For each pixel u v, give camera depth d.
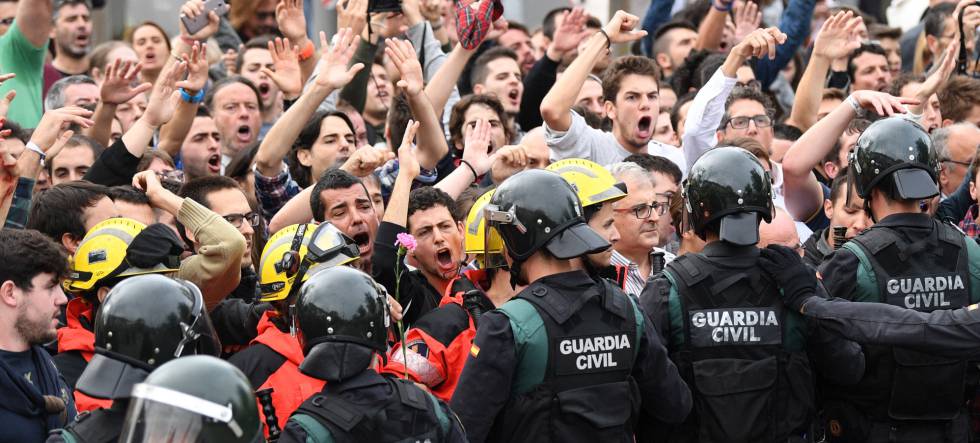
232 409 6.77
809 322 10.85
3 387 9.78
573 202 10.01
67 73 21.19
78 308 11.12
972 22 19.92
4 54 17.47
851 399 11.64
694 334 10.69
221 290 11.76
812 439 11.87
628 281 12.95
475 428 9.52
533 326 9.70
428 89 17.19
